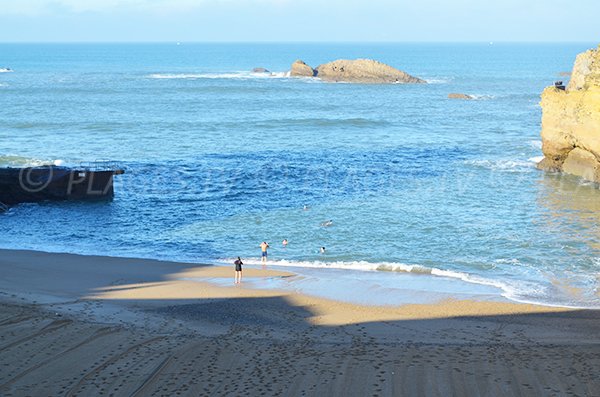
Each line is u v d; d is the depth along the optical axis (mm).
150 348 21984
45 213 47375
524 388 19078
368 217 45406
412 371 20297
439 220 44688
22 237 41594
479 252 38000
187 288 31031
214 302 28750
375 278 33344
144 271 34188
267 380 19609
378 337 24125
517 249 38531
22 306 26438
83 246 39719
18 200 49969
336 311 27859
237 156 67688
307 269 34938
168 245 40000
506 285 32312
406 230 42406
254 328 25031
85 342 22328
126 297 29234
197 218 45812
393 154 70000
